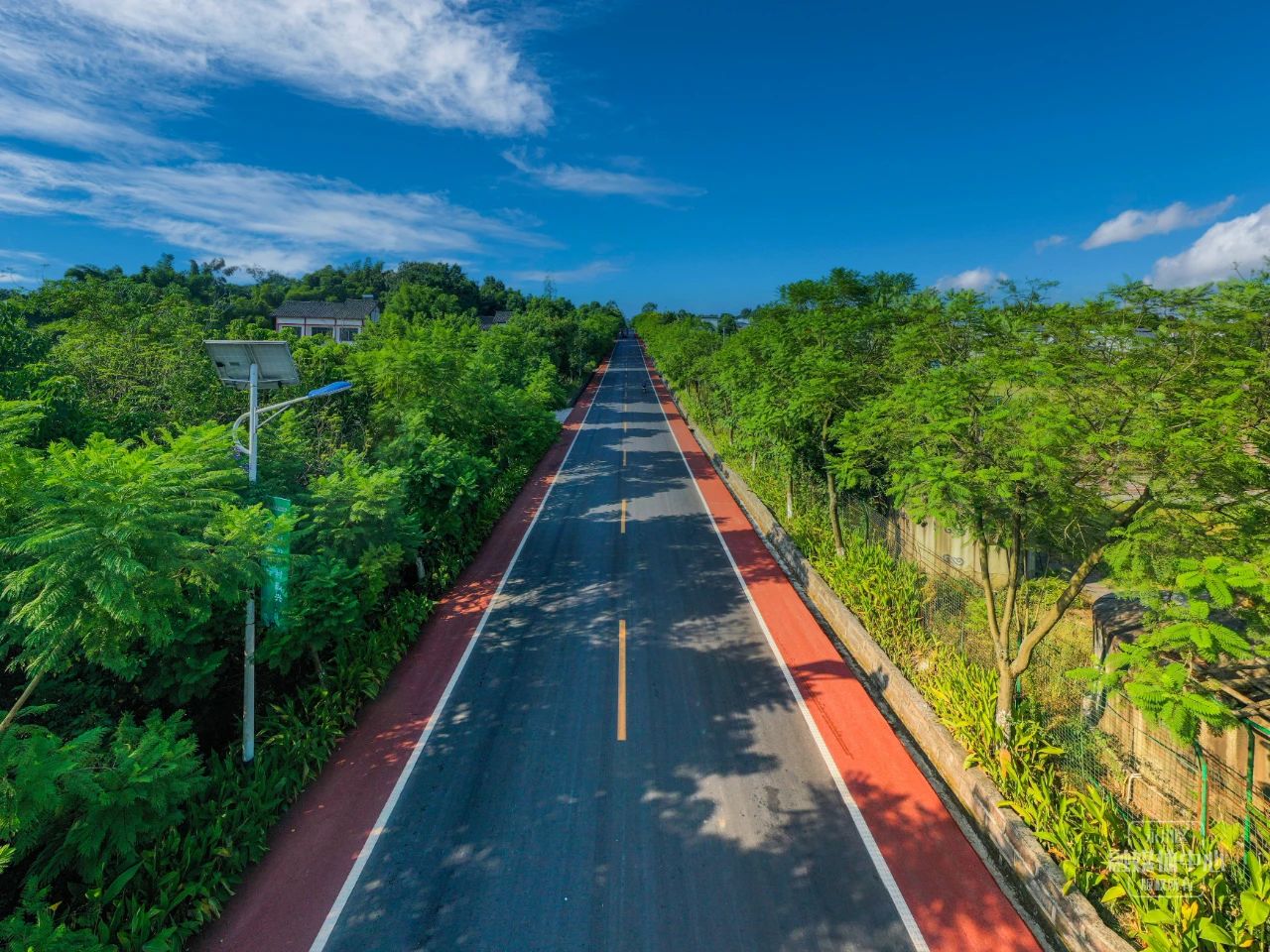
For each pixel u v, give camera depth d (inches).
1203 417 261.3
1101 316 341.1
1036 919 283.1
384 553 498.6
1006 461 328.5
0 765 235.3
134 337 755.4
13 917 232.5
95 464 258.8
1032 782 327.6
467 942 275.3
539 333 2246.6
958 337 499.5
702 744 404.5
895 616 525.0
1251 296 284.5
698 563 720.3
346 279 4055.1
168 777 282.7
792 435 701.9
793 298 876.6
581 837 331.6
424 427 722.8
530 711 440.8
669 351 2126.0
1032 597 534.3
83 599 248.7
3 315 538.3
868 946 271.0
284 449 554.3
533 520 887.1
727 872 309.3
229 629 386.6
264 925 283.0
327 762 392.2
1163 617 275.3
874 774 376.5
